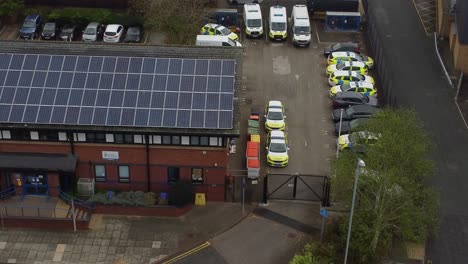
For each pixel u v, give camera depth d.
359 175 45.47
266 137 61.09
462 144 60.25
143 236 49.81
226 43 71.69
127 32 74.50
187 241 49.53
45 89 50.94
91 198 51.34
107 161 51.69
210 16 77.12
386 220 45.84
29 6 79.25
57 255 48.03
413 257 48.16
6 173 51.41
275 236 50.12
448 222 51.25
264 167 57.44
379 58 69.88
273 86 68.62
